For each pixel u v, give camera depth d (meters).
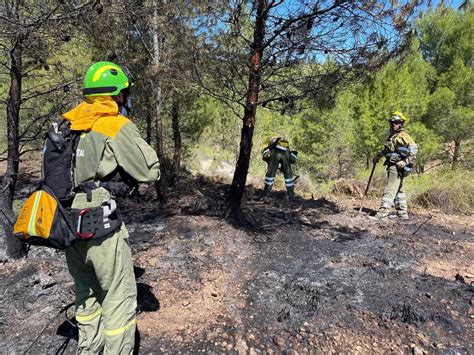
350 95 14.20
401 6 3.91
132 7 3.91
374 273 3.76
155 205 6.08
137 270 3.70
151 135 8.20
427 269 3.92
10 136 3.70
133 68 5.73
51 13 3.12
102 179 2.11
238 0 3.96
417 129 13.24
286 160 7.04
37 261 3.71
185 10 4.33
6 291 3.16
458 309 3.11
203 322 2.92
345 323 2.93
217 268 3.80
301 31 4.03
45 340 2.65
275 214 5.72
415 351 2.62
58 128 2.20
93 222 2.01
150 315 2.99
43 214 1.97
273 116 12.73
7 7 3.29
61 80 4.27
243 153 4.87
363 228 5.32
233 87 4.57
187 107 7.14
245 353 2.59
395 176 5.83
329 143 15.16
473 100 13.78
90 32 3.80
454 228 5.48
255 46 4.36
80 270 2.31
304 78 4.48
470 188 6.74
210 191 7.37
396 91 13.13
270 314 3.03
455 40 14.10
